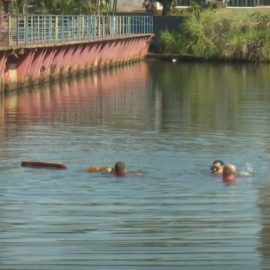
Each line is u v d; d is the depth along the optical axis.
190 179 35.97
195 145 45.09
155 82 95.00
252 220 29.25
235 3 167.50
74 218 29.53
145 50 141.50
